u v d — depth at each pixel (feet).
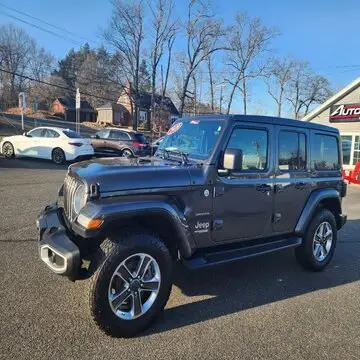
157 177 11.30
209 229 12.53
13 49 254.27
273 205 14.43
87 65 208.95
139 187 10.89
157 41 154.20
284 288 14.55
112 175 10.71
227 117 13.05
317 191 16.46
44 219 12.09
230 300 13.20
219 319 11.77
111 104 229.25
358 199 39.83
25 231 19.57
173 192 11.51
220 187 12.59
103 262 10.03
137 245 10.43
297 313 12.46
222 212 12.78
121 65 158.20
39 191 31.40
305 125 15.78
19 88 259.19
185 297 13.28
